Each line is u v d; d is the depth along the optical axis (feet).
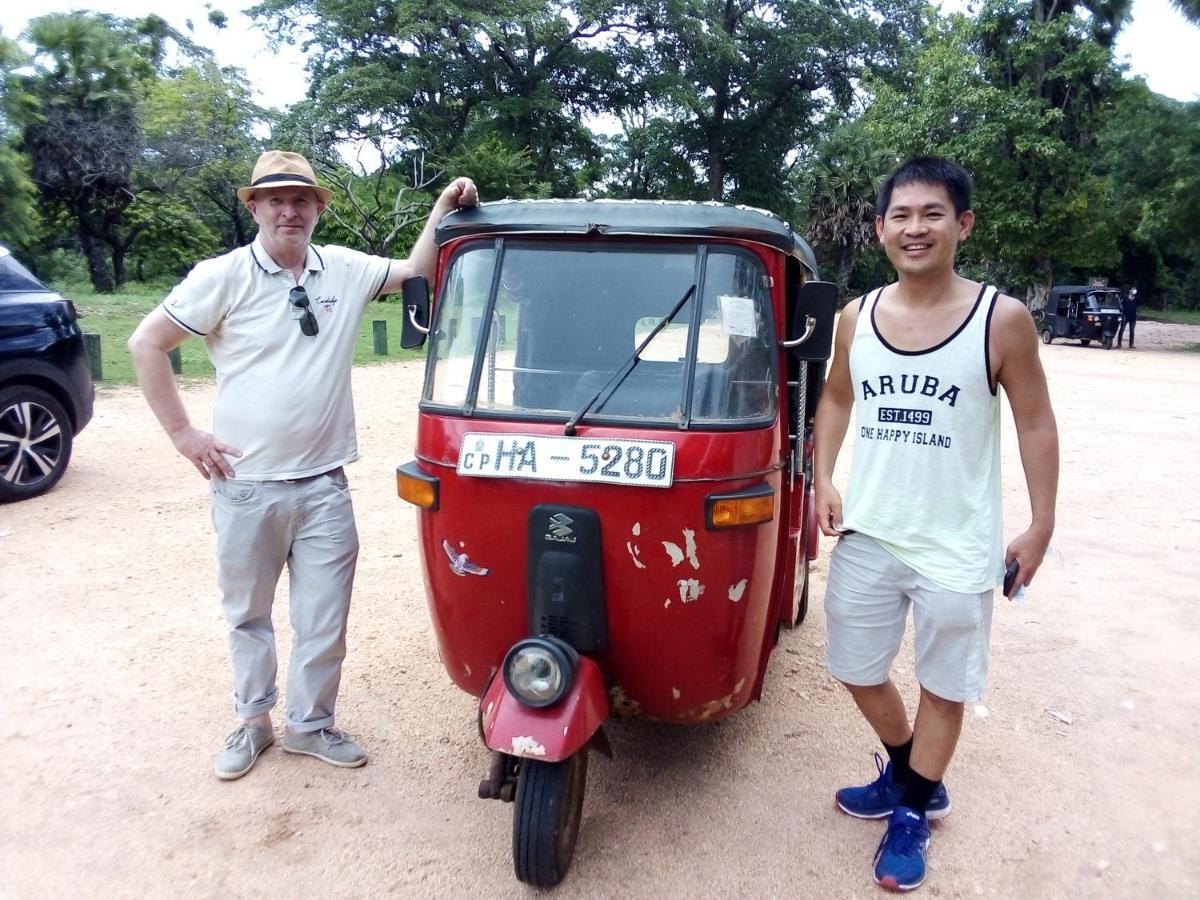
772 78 159.53
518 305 10.98
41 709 13.78
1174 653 16.43
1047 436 9.62
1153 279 179.22
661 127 170.30
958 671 9.96
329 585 12.20
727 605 10.37
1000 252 112.98
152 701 14.10
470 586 10.80
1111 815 11.67
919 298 9.71
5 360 23.40
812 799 11.90
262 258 11.41
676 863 10.56
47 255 131.85
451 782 12.18
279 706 14.24
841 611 10.53
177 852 10.66
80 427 25.86
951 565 9.75
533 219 10.91
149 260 135.54
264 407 11.47
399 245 113.80
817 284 10.61
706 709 10.94
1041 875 10.52
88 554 20.24
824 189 135.03
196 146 127.03
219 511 11.73
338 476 12.33
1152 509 25.89
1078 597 19.04
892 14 161.99
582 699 9.73
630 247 10.82
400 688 14.73
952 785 12.28
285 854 10.66
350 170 119.55
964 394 9.48
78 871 10.30
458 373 11.02
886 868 10.19
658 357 10.58
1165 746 13.35
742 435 10.24
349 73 127.03
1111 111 108.06
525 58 147.95
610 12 140.36
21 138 110.11
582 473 10.00
